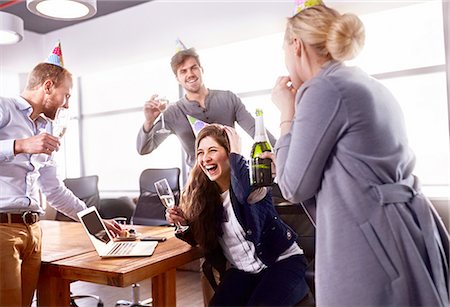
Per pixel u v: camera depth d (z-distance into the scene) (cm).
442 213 244
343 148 94
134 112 502
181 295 307
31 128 158
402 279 89
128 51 448
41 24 476
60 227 234
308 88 97
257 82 414
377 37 343
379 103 94
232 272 168
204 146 165
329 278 95
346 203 93
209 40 399
